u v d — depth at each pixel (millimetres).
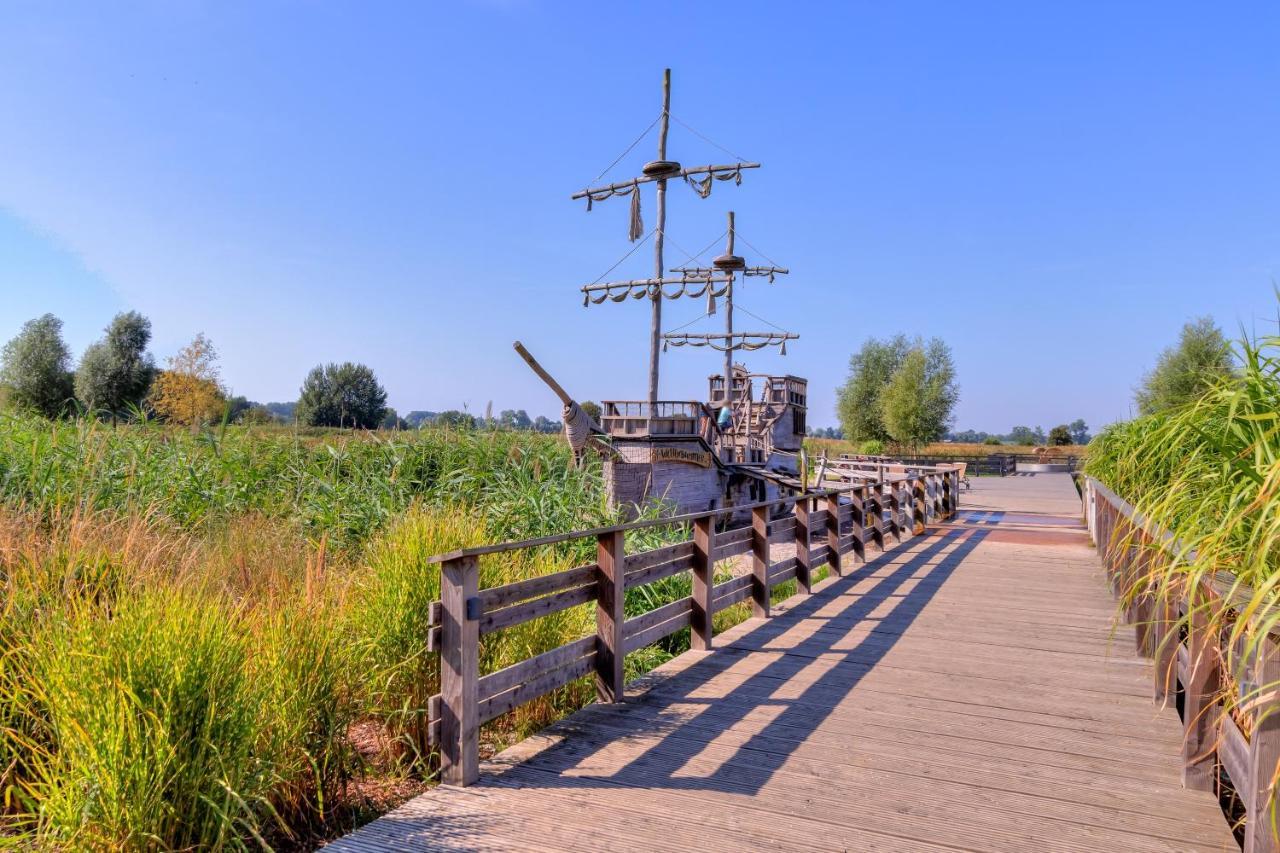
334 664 4273
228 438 10938
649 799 3852
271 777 3697
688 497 18609
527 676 4609
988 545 13656
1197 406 3338
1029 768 4262
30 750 3846
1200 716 3951
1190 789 3992
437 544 5363
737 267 26547
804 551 9250
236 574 6117
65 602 4270
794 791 3953
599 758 4371
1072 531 15820
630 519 14000
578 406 13258
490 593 4316
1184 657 4293
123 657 3354
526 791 3939
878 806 3791
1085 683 5812
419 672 4898
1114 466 9859
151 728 3236
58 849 3215
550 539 4703
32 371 46188
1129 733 4797
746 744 4590
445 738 4020
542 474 11086
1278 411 2955
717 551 7238
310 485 10242
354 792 4270
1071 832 3539
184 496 9070
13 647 3930
